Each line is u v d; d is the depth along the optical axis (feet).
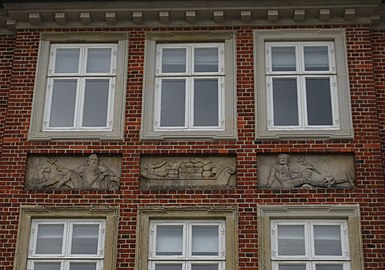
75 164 55.67
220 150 55.36
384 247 51.93
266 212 53.36
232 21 59.67
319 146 55.16
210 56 59.31
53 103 58.23
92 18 60.03
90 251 53.21
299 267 52.16
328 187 53.98
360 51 58.39
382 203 53.21
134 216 53.67
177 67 59.11
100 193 54.44
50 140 56.13
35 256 53.11
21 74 58.70
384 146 56.03
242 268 51.90
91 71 59.16
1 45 60.80
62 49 60.03
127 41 59.52
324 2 58.80
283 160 54.85
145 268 52.39
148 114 57.00
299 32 59.16
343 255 52.26
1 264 52.70
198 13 59.36
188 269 52.49
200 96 57.98
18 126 56.80
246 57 58.54
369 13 59.21
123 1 59.36
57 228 53.98
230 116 56.49
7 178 55.06
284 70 58.49
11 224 53.72
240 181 54.34
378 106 57.47
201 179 54.85
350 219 52.85
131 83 58.03
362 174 54.13
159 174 55.16
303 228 53.16
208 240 53.26
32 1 59.77
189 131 56.18
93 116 57.72
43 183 55.11
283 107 57.21
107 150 55.72
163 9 59.31
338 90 57.26
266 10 59.00
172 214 53.62
